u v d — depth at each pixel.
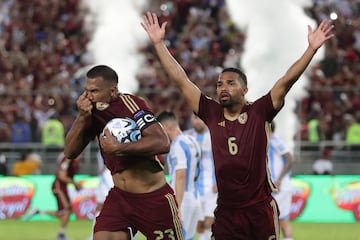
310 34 10.09
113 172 10.16
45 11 40.81
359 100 33.12
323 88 32.88
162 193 10.08
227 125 10.30
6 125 31.36
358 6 39.03
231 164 10.20
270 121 10.34
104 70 10.04
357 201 25.84
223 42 37.78
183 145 14.10
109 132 9.80
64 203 20.36
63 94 32.25
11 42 39.59
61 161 20.34
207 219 16.84
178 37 38.94
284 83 10.13
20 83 35.03
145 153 9.67
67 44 39.19
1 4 41.97
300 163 28.64
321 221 25.80
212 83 35.12
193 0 40.16
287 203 18.41
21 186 26.30
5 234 21.86
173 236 10.12
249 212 10.32
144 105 10.05
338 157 28.73
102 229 10.05
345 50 37.50
